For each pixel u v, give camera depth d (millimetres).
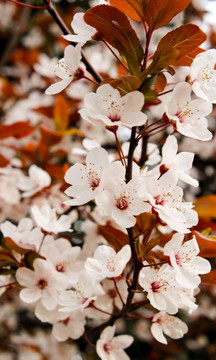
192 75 366
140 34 947
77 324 429
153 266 387
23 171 644
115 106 362
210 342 1160
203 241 408
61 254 432
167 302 376
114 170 364
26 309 1104
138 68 371
